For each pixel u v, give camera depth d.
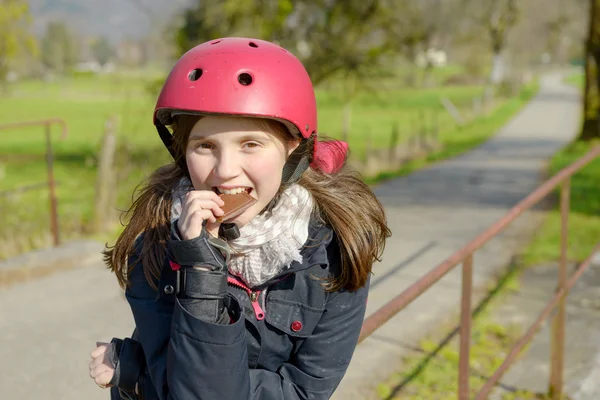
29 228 7.05
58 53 73.12
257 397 1.38
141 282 1.44
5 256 6.35
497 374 3.23
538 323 3.66
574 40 87.25
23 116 32.22
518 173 12.80
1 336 4.69
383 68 14.64
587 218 8.55
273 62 1.37
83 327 4.89
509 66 79.00
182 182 1.49
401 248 7.08
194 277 1.28
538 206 9.38
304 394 1.45
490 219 8.57
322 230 1.46
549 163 14.20
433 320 5.09
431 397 3.94
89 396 3.94
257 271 1.40
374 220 1.53
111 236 7.22
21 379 4.10
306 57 13.93
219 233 1.41
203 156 1.38
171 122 1.48
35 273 5.95
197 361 1.25
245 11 12.25
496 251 6.99
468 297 2.91
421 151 16.34
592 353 4.65
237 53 1.36
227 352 1.25
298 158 1.46
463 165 13.88
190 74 1.36
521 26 72.12
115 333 4.82
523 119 28.36
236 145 1.36
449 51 71.69
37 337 4.69
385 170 13.04
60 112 34.12
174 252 1.29
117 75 21.11
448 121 27.77
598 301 5.56
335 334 1.46
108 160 7.55
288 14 12.92
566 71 109.19
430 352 4.54
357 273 1.44
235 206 1.32
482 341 4.80
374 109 35.00
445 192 10.58
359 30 13.63
